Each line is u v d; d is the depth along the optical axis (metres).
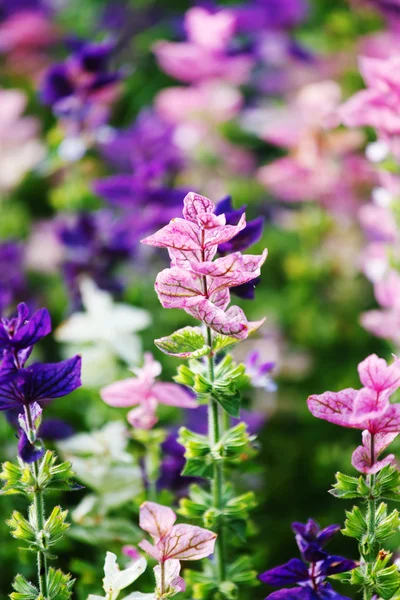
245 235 1.11
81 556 1.28
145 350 1.51
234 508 1.12
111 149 1.77
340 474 1.06
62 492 1.29
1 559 1.28
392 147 1.25
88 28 2.47
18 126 1.99
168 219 1.39
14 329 1.02
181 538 1.04
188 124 1.94
